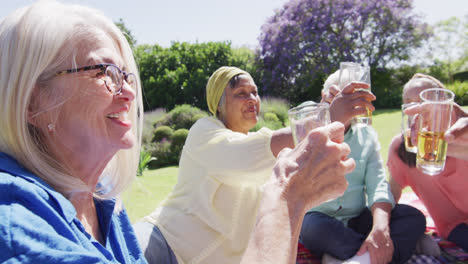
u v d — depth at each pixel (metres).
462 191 2.52
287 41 19.58
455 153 2.25
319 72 19.38
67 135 0.95
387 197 2.62
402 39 20.50
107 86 0.96
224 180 1.95
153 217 2.26
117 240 1.16
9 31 0.85
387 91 19.11
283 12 20.67
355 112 1.43
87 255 0.70
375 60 20.67
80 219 1.07
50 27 0.87
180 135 9.02
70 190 0.96
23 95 0.85
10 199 0.71
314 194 0.89
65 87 0.91
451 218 2.70
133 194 5.12
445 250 2.66
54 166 0.94
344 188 0.93
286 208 0.84
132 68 1.21
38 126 0.92
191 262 2.07
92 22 1.04
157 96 17.72
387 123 11.03
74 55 0.91
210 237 2.08
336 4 19.53
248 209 2.10
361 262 2.35
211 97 2.52
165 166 8.43
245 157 1.71
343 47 19.53
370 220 2.70
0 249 0.60
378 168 2.79
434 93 1.87
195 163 2.14
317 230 2.53
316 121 1.13
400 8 20.00
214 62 18.94
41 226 0.69
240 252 2.11
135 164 1.30
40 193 0.78
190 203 2.15
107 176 1.24
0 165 0.79
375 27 20.52
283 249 0.77
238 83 2.40
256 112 2.49
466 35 21.95
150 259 2.00
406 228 2.51
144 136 9.71
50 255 0.64
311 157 0.91
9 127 0.85
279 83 19.62
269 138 1.66
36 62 0.85
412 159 2.61
